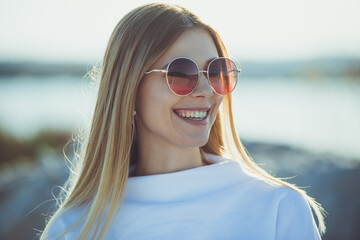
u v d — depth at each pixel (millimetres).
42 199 6031
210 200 1721
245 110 17594
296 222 1621
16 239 5500
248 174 1871
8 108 15672
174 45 1724
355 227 5305
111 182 1783
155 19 1740
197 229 1661
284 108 17641
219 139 2092
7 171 7484
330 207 5570
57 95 22062
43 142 9367
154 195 1775
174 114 1737
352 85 11906
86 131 2025
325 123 11016
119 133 1795
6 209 5879
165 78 1710
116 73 1809
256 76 49219
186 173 1762
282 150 8391
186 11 1803
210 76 1726
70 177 2248
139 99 1797
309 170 6504
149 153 1909
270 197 1693
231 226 1655
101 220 1762
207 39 1794
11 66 41500
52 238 1832
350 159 7043
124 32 1790
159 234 1682
